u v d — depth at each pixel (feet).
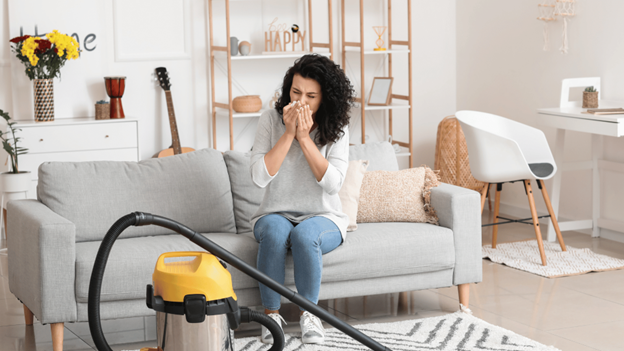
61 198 9.08
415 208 9.97
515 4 16.62
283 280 8.42
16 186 13.26
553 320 9.57
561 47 15.23
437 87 18.98
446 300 10.50
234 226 9.80
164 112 16.56
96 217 9.13
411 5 18.42
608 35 14.15
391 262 9.03
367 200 10.02
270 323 5.18
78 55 14.79
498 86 17.46
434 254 9.27
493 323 9.47
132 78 16.17
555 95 15.61
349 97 8.60
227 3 15.51
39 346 8.61
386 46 18.37
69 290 7.89
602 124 12.45
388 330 8.91
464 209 9.50
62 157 14.67
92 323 5.01
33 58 14.20
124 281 8.01
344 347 8.31
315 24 17.70
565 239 14.47
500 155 12.55
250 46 16.76
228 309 4.96
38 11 15.17
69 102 15.69
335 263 8.73
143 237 9.21
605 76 14.30
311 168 8.48
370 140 18.58
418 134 18.99
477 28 18.07
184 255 5.15
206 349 4.90
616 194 14.26
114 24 15.84
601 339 8.80
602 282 11.39
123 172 9.52
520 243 14.06
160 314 5.00
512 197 17.25
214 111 16.70
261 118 8.99
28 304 8.26
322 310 5.52
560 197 15.84
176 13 16.37
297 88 8.41
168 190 9.55
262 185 8.52
